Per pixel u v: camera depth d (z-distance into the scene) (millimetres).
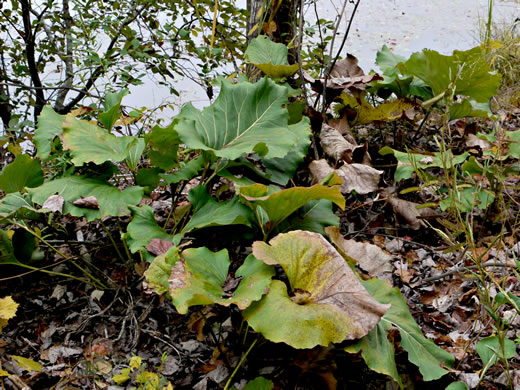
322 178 2305
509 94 3523
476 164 2508
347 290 1572
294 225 2160
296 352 1797
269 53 2982
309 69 3613
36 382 1832
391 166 2973
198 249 1796
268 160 2373
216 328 2006
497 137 2469
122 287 2242
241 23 4012
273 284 1639
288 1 3154
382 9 8094
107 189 2102
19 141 3555
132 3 4160
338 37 6949
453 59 2721
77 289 2309
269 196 1819
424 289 2207
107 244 2396
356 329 1475
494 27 4754
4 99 4223
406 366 1796
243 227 2307
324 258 1674
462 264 2283
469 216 2559
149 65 4000
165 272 1700
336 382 1679
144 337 2027
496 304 1583
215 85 2922
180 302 1535
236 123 2271
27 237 2268
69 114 2211
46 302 2240
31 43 4680
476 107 3217
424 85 3168
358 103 2941
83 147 2090
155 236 1956
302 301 1616
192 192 2188
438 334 1961
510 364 1764
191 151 2811
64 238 2594
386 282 1858
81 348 1998
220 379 1792
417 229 2439
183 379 1825
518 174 2535
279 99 2342
